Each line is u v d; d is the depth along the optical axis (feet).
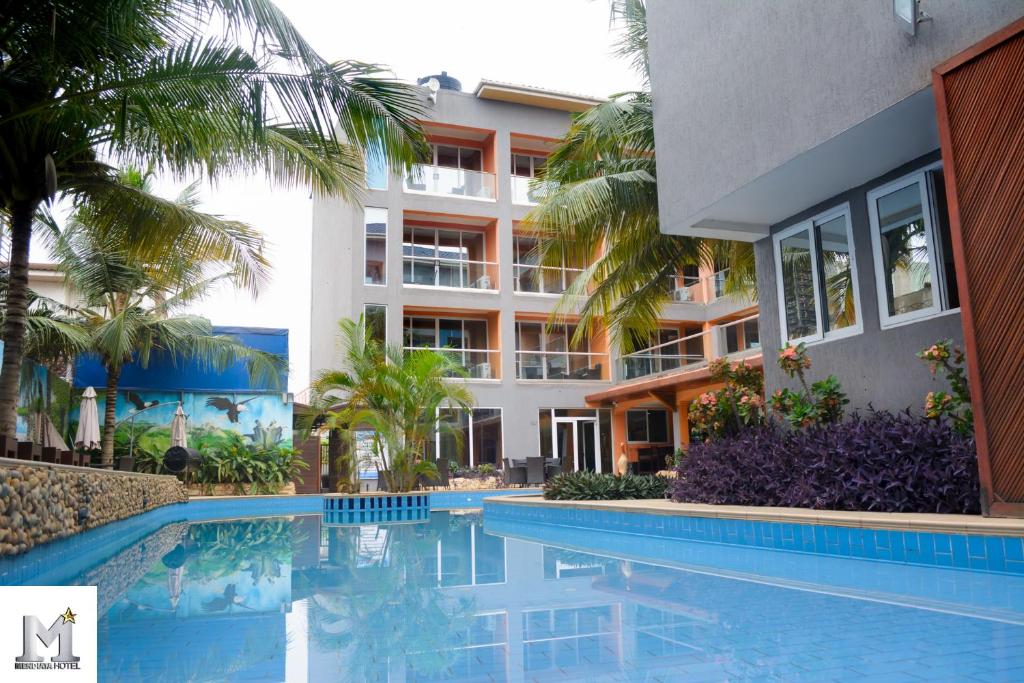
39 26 20.45
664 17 29.25
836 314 25.45
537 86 75.10
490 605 13.48
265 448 61.72
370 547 25.23
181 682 8.61
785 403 25.22
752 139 23.89
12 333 24.13
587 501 31.48
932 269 21.75
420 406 46.62
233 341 58.90
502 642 10.43
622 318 41.19
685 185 27.40
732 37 25.04
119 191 27.81
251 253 31.63
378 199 70.64
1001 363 16.24
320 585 16.55
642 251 37.65
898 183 22.97
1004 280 16.26
